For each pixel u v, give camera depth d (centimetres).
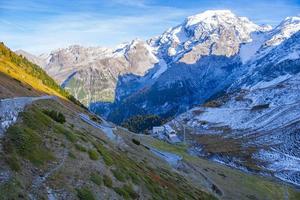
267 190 16425
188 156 19450
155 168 10644
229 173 17638
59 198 4262
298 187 19475
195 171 14538
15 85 10119
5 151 4259
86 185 4953
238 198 13325
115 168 6288
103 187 5275
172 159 14462
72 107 14250
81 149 5894
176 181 10288
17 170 4106
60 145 5525
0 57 16475
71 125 7900
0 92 6894
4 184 3734
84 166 5425
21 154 4478
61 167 4938
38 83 15875
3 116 4881
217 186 13888
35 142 4991
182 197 8081
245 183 16512
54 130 5916
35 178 4278
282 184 19300
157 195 6738
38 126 5622
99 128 11794
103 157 6291
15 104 5622
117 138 11794
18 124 5166
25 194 3841
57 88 18675
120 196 5434
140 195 6153
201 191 11094
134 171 7156
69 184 4662
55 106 10225
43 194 4094
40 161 4656
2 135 4534
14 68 15788
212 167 18050
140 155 11362
